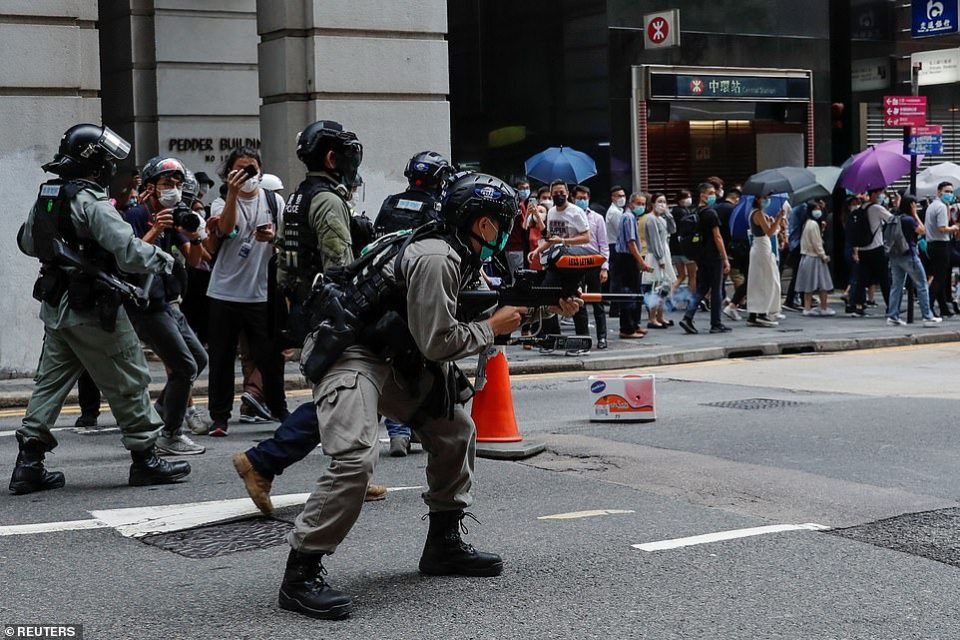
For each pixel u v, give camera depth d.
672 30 20.97
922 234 18.56
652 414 9.74
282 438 6.21
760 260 18.00
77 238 6.69
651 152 22.02
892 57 25.73
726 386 12.41
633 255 16.55
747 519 6.42
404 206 7.66
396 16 14.47
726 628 4.66
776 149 23.83
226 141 18.30
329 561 5.54
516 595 5.04
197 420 9.26
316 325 4.79
